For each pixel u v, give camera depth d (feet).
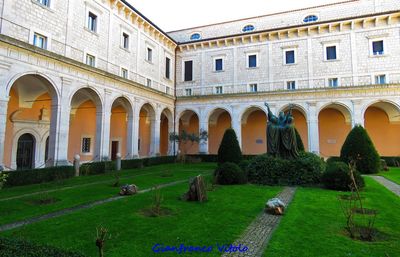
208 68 108.47
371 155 58.59
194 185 32.17
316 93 86.33
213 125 115.34
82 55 64.54
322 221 23.63
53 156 53.52
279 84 97.04
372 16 85.30
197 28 118.21
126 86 77.10
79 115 85.30
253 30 108.78
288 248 17.61
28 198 33.91
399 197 33.40
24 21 50.62
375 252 16.99
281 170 43.65
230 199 32.55
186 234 20.47
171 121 104.99
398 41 83.61
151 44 95.45
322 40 92.94
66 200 32.83
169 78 108.68
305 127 101.71
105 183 46.70
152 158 83.82
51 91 54.49
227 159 66.03
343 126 96.02
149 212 26.81
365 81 86.38
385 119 91.35
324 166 45.39
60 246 17.90
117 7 78.07
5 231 21.25
